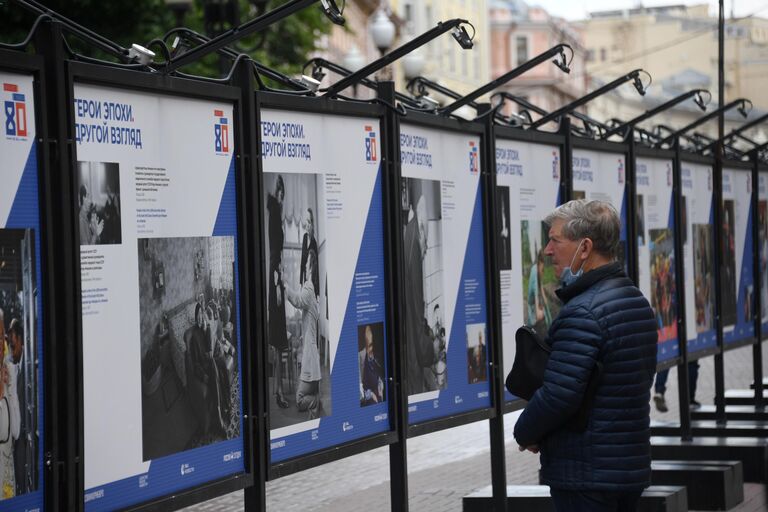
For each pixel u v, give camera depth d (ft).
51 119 15.11
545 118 29.86
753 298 45.39
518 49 318.86
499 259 27.27
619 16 285.43
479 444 48.19
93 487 15.78
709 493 32.86
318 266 20.42
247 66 18.60
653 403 57.57
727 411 43.42
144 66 16.62
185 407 17.38
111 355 16.07
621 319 17.94
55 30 15.08
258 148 18.83
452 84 223.92
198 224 17.70
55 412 15.05
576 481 17.90
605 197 33.30
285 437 19.62
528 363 18.54
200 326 17.70
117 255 16.19
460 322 25.26
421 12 206.49
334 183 20.83
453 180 25.12
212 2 52.70
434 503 34.96
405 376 22.47
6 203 14.56
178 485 17.28
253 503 18.79
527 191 28.94
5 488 14.56
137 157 16.56
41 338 14.97
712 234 41.22
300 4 17.54
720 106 41.63
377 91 22.35
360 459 44.73
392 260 22.20
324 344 20.53
